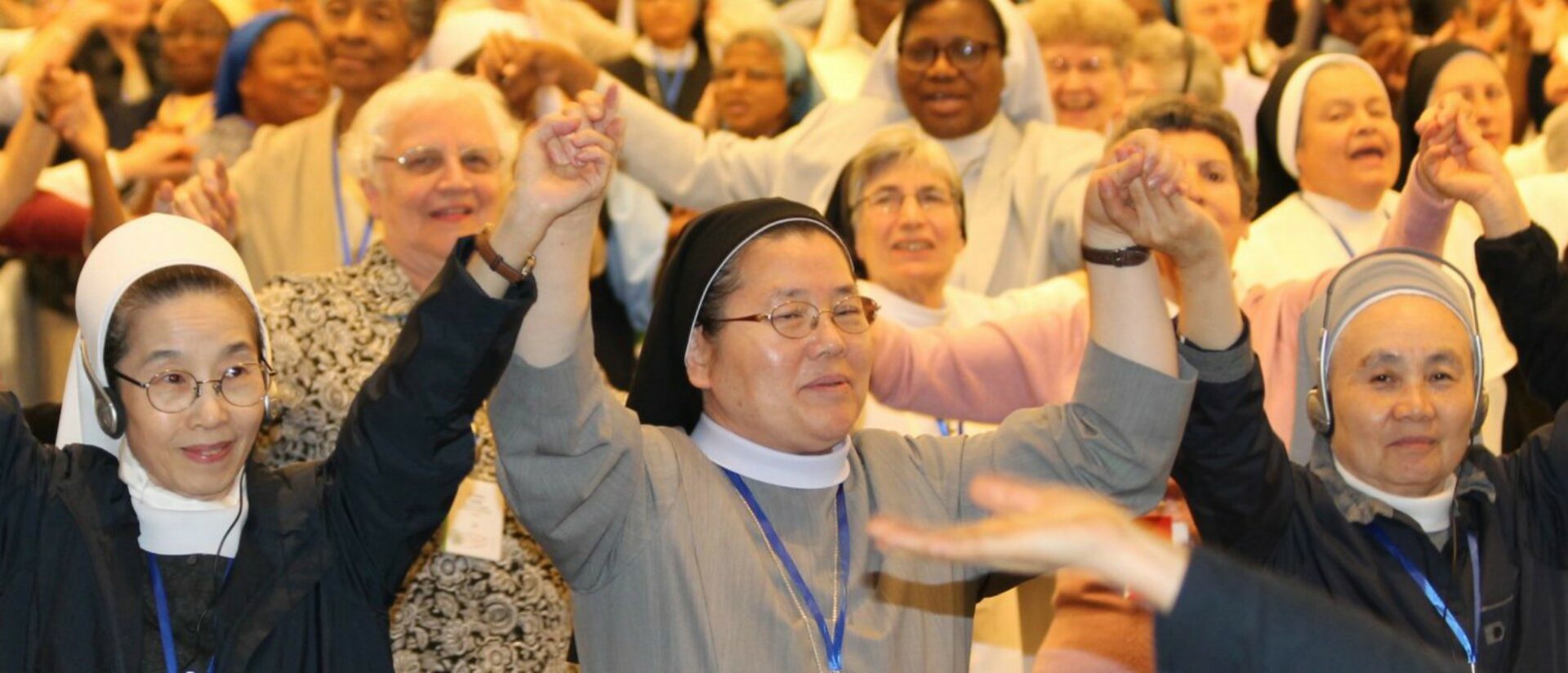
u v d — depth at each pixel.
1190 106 4.26
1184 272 2.93
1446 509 3.27
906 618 2.88
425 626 3.46
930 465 3.02
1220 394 2.96
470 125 3.93
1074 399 2.95
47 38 5.24
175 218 2.86
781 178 5.21
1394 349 3.22
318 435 3.55
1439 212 3.70
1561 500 3.21
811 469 2.90
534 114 5.04
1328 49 6.32
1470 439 3.27
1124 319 2.89
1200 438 3.01
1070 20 5.48
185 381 2.74
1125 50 5.50
